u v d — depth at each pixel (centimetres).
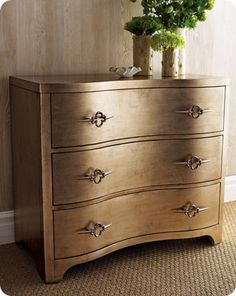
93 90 203
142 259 237
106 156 213
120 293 205
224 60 302
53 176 202
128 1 263
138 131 221
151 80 219
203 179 239
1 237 252
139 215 230
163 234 238
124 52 267
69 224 209
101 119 207
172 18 251
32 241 224
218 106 237
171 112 226
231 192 318
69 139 202
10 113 242
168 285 212
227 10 296
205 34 292
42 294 203
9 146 248
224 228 272
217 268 228
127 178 223
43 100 195
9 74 241
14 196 249
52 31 247
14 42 239
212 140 238
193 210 239
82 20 253
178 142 230
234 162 318
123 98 213
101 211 216
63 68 253
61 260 211
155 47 239
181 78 230
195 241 257
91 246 216
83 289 208
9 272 222
